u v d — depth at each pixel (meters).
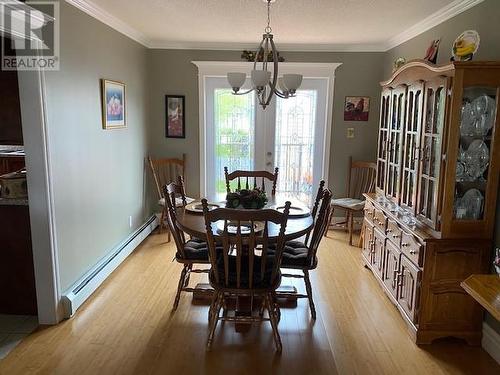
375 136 4.89
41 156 2.49
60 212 2.74
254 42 4.60
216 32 4.09
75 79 2.93
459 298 2.50
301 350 2.47
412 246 2.63
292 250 2.96
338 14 3.28
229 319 2.53
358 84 4.80
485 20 2.55
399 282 2.86
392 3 2.95
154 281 3.44
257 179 5.02
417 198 2.76
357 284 3.45
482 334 2.54
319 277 3.59
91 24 3.19
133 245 4.21
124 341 2.53
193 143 4.98
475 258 2.45
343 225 5.04
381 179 3.71
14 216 2.67
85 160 3.13
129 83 4.15
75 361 2.31
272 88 2.76
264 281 2.42
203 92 4.86
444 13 3.11
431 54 3.10
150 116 4.91
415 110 2.88
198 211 2.95
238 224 2.25
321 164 5.04
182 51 4.77
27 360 2.31
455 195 2.40
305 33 4.04
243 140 5.03
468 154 2.38
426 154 2.66
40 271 2.63
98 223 3.43
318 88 4.88
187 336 2.60
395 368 2.31
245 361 2.35
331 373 2.25
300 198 5.13
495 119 2.30
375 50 4.70
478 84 2.27
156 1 2.99
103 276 3.38
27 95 2.43
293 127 4.97
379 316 2.90
